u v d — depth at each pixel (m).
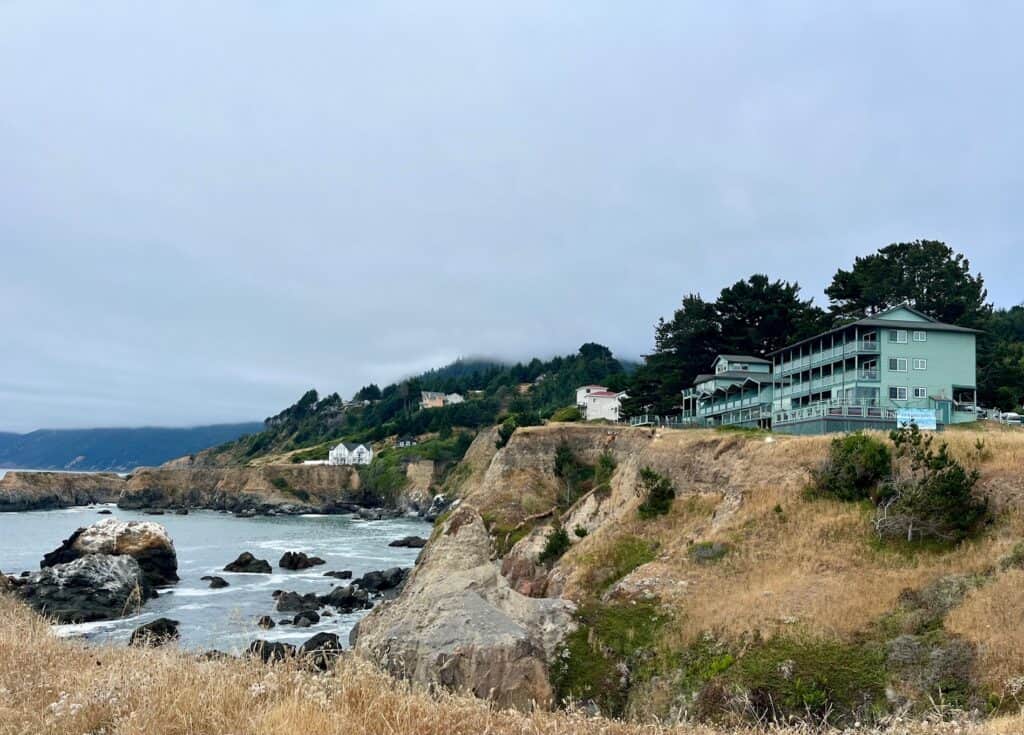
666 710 21.80
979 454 30.95
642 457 44.97
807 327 71.31
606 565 34.88
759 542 30.61
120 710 8.09
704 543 31.59
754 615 24.31
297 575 61.72
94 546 54.91
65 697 8.36
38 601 42.84
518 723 8.77
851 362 55.44
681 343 83.81
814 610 23.73
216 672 9.30
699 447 42.28
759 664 21.66
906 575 24.97
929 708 17.94
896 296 72.88
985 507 27.41
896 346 53.91
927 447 31.11
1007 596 21.42
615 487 45.59
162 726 7.54
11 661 10.52
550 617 27.12
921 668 20.02
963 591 22.81
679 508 38.34
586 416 111.06
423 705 8.70
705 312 82.25
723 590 27.61
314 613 43.09
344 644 36.72
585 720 9.59
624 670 24.70
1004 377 64.69
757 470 36.47
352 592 49.34
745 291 80.88
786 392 64.12
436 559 29.12
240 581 57.97
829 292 78.19
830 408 50.03
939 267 75.06
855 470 32.03
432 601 21.81
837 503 31.59
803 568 27.44
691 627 25.08
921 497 27.67
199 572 62.59
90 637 36.84
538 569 41.47
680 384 83.12
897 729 11.63
